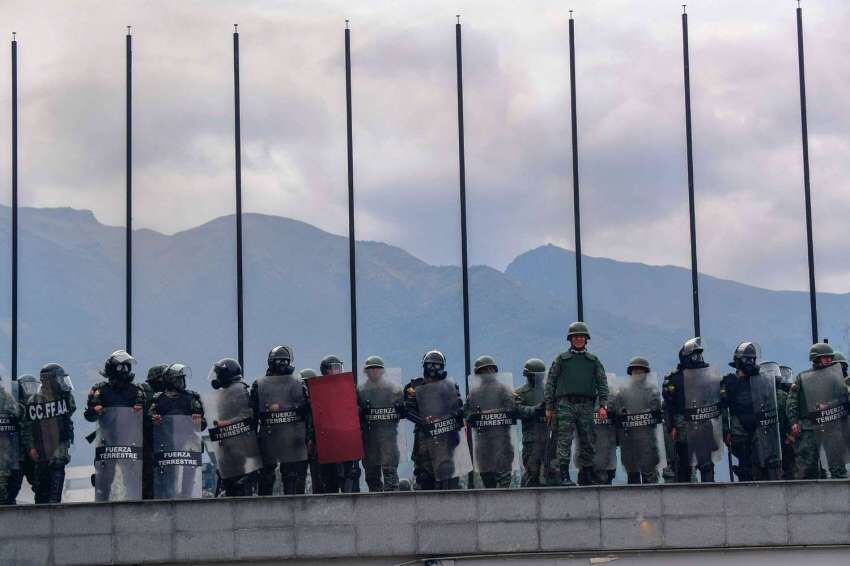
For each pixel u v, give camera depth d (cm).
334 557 3762
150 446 3925
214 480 4216
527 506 3781
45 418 3888
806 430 4044
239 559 3753
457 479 4022
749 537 3788
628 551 3781
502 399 3981
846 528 3800
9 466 3869
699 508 3791
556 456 3966
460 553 3769
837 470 4019
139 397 3869
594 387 3959
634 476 4088
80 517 3747
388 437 3988
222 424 3928
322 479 3997
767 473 4059
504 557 3781
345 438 3916
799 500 3803
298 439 3938
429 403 3997
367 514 3775
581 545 3775
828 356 4050
